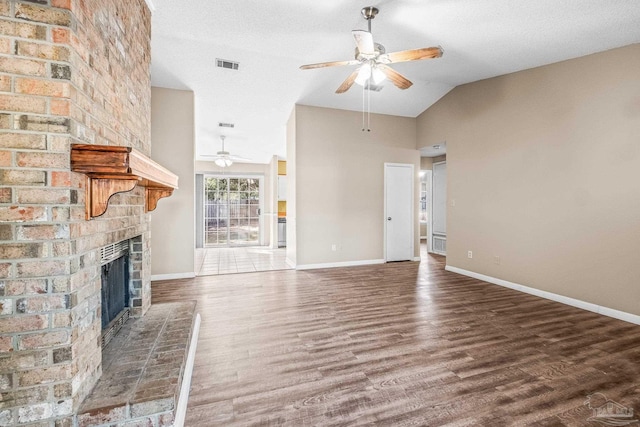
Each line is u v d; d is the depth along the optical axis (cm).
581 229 317
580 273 319
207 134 643
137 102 219
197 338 246
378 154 562
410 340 243
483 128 433
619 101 287
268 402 167
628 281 282
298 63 383
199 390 177
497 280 413
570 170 327
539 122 358
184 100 446
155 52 353
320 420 153
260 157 820
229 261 596
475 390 177
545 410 160
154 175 171
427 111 550
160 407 133
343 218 540
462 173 470
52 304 119
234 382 186
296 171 509
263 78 420
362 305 328
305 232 517
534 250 365
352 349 228
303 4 262
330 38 322
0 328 114
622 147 285
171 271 446
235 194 858
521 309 314
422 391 176
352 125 543
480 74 407
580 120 318
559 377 190
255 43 333
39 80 116
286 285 410
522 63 355
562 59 332
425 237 868
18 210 115
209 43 336
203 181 828
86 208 134
